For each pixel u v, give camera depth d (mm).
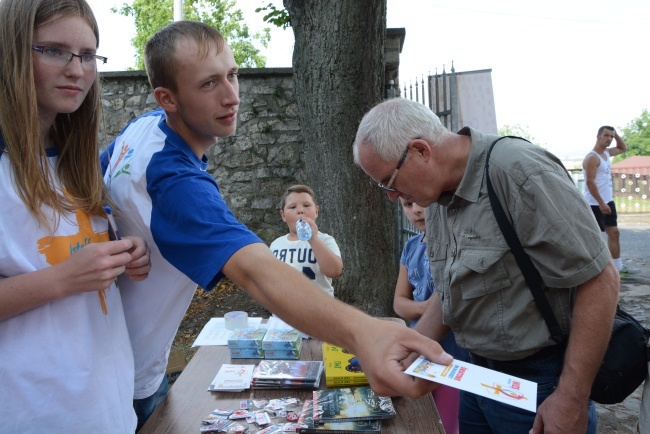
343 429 1469
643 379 1644
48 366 1132
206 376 1890
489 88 5117
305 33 4746
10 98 1096
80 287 1119
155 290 1430
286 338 2051
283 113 7133
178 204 1154
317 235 2883
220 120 1401
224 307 5832
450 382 974
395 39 6539
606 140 6453
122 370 1308
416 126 1607
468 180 1599
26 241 1131
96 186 1272
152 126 1425
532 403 967
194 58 1324
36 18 1093
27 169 1105
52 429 1140
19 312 1096
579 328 1479
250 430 1502
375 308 4711
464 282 1647
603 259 1452
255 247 1079
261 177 7207
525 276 1543
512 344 1603
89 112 1265
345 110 4656
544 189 1452
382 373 915
